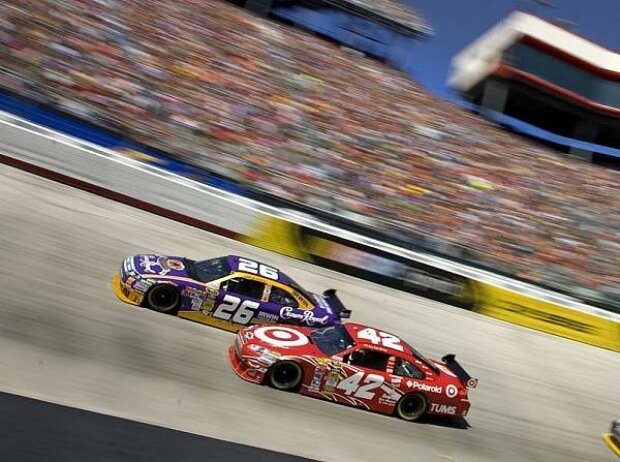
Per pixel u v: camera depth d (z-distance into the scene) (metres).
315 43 30.50
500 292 16.83
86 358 7.91
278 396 8.64
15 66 16.75
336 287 15.20
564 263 20.30
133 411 7.00
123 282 9.94
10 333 7.86
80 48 19.45
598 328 17.33
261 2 31.05
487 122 32.31
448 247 18.25
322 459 7.40
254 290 10.20
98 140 15.74
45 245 11.35
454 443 9.21
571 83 35.31
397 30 33.47
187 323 9.88
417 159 23.56
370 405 9.19
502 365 13.64
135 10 24.19
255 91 22.81
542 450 10.03
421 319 14.91
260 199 16.80
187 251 13.90
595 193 27.86
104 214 14.05
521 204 23.44
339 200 18.38
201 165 16.64
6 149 14.30
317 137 21.56
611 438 11.37
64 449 5.78
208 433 7.07
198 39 24.69
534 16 34.62
